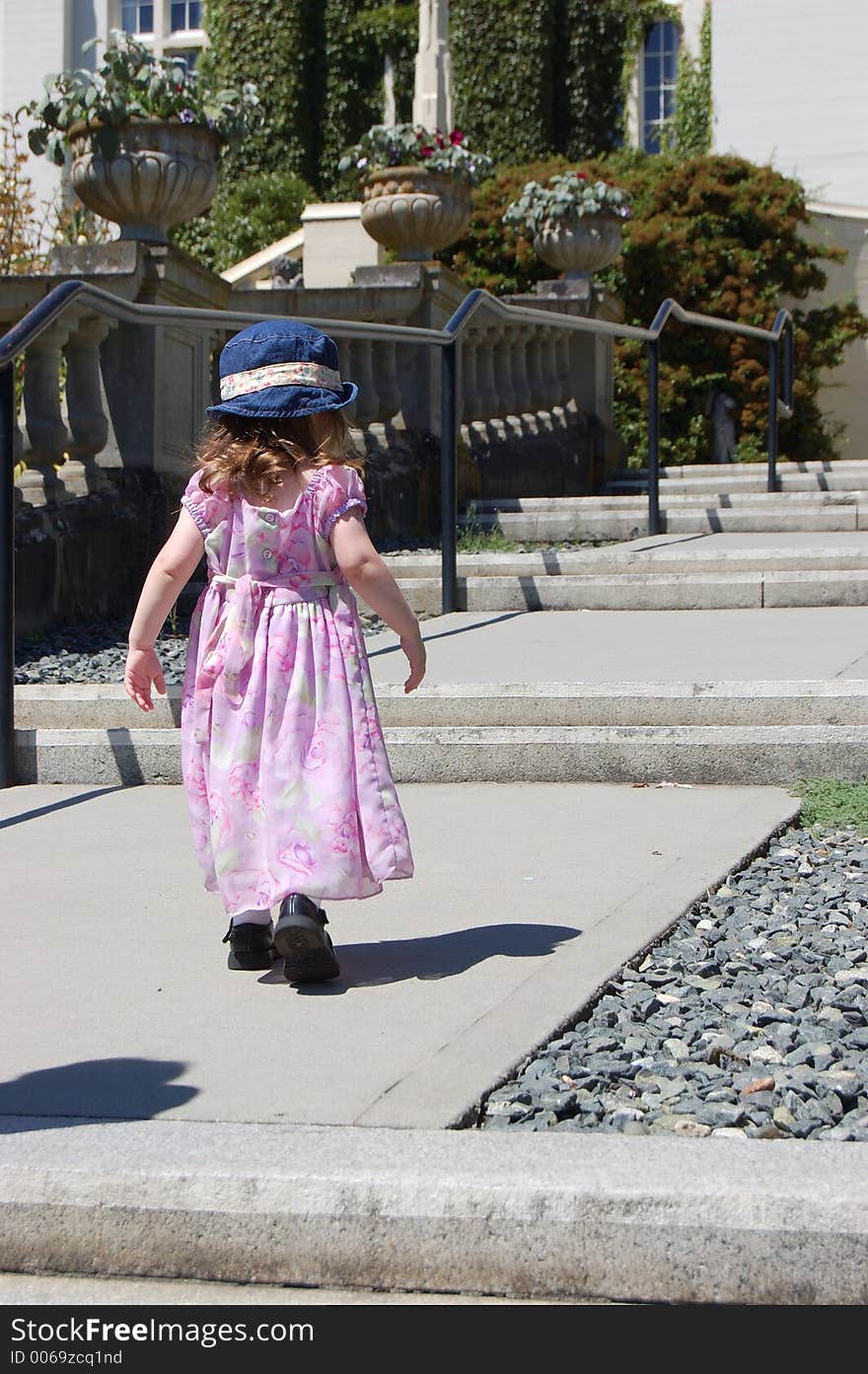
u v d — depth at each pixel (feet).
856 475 35.65
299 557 9.91
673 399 50.57
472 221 52.24
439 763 15.87
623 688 16.14
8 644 16.34
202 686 9.97
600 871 12.19
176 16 72.23
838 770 14.88
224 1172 6.88
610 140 68.08
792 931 10.89
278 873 9.53
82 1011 9.46
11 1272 7.04
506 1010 9.10
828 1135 7.41
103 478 25.13
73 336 24.84
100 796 15.94
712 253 51.55
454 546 23.84
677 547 26.94
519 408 39.34
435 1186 6.69
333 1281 6.75
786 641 19.40
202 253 66.95
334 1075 8.20
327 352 10.09
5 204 38.40
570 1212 6.54
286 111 69.51
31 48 68.13
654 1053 8.64
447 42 46.78
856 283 55.52
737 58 61.57
